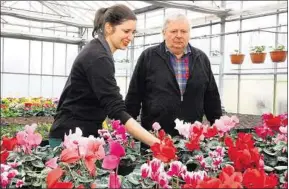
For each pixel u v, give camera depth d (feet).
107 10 7.71
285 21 34.04
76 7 49.57
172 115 10.47
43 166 6.75
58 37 56.90
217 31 41.04
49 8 52.24
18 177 6.16
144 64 10.78
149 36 50.72
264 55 30.32
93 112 7.94
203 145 8.74
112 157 4.81
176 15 10.00
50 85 61.21
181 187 5.39
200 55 10.81
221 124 8.66
